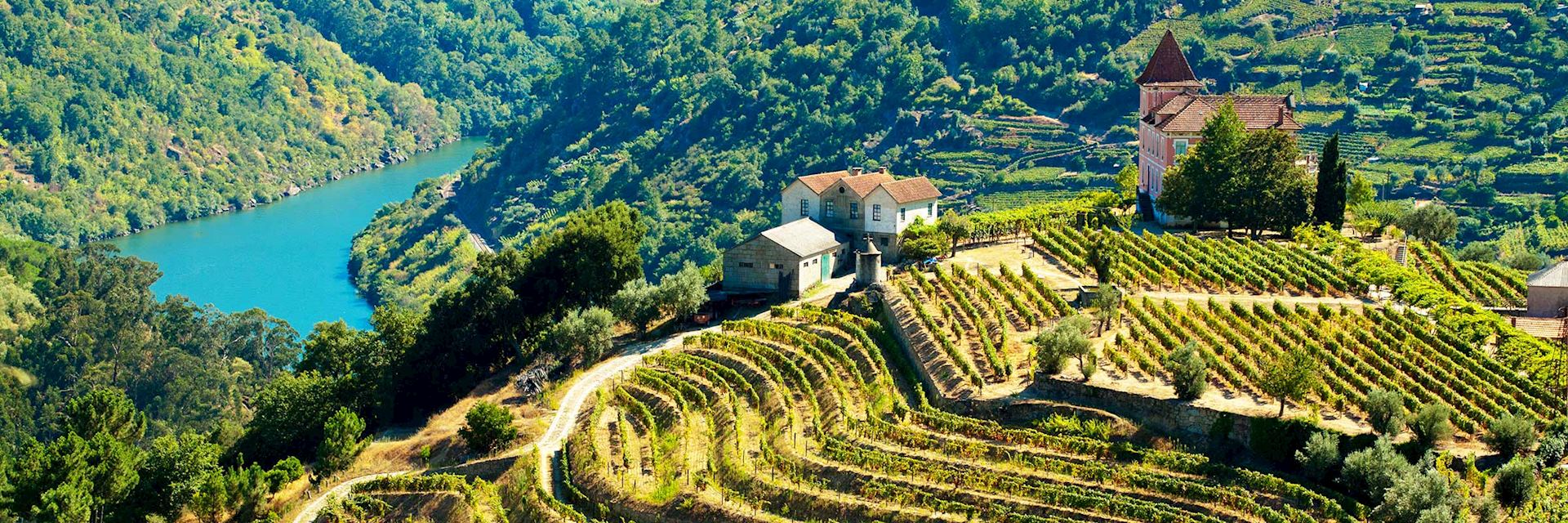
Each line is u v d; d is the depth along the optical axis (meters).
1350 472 92.31
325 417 150.38
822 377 126.88
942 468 103.00
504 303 157.38
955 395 114.69
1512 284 145.62
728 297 158.25
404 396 155.88
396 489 127.62
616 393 136.00
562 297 163.50
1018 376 115.88
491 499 121.88
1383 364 111.12
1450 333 118.56
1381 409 97.44
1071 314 127.56
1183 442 102.31
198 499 129.88
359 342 162.38
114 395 150.50
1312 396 105.25
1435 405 96.44
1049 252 161.25
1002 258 160.00
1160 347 119.56
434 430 139.88
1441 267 152.38
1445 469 93.50
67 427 148.00
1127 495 97.00
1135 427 104.56
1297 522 90.94
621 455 123.12
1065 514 96.06
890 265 165.88
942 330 128.38
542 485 121.44
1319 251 150.62
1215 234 164.38
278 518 128.38
